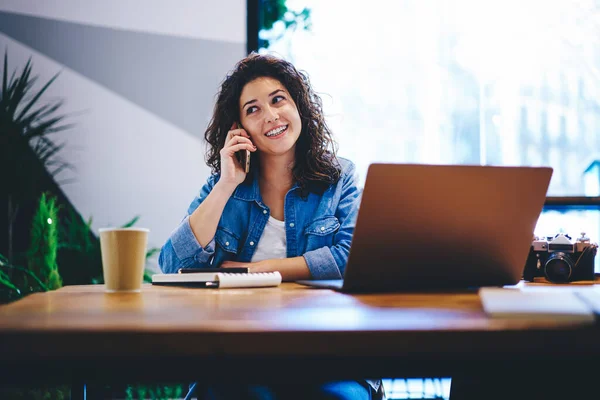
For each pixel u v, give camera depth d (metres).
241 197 1.89
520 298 0.81
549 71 3.54
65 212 3.35
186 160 3.42
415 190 1.12
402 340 0.69
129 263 1.23
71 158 3.39
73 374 0.70
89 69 3.42
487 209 1.18
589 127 3.53
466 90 3.56
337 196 1.92
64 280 3.11
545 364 0.73
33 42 3.42
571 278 1.45
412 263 1.19
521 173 1.17
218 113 2.03
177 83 3.43
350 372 0.70
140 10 3.45
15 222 3.31
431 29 3.57
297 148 1.96
